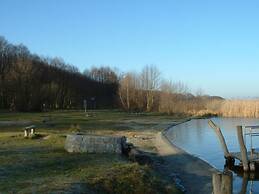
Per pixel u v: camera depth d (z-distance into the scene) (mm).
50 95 112188
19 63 106250
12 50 120375
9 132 43719
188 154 35062
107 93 160750
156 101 117688
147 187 18703
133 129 58844
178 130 65750
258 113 100562
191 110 109375
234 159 32656
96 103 142875
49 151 26594
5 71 110562
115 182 18141
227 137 54688
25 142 31938
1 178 17516
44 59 140750
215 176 10516
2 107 104000
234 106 103375
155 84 118750
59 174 18828
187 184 23203
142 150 36469
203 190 21766
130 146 28766
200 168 28312
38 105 105562
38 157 23828
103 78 170375
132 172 20188
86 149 26641
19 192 14812
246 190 24828
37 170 19781
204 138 53656
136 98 118625
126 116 94250
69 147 26688
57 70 135250
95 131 52031
